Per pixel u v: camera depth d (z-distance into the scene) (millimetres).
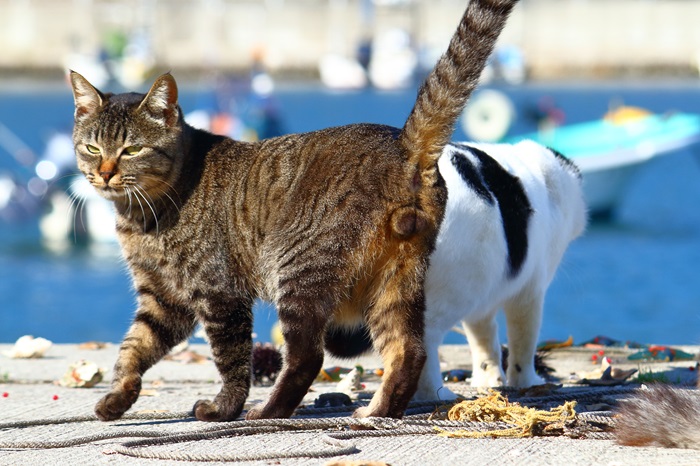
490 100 31000
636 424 6625
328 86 82438
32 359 11102
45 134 47156
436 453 6359
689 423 6488
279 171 7473
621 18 90062
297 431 7055
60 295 20516
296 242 7215
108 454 6523
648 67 89250
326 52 88625
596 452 6355
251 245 7500
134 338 7770
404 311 7184
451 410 7207
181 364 10836
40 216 28938
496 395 7207
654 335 15656
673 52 89875
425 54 83812
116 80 75438
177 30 87000
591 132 29844
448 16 89875
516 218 8359
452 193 7797
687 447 6457
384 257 7152
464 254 7840
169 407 8234
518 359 9133
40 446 6742
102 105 7734
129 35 82750
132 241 7691
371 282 7234
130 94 7965
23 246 26078
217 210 7555
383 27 89500
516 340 9086
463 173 7988
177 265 7570
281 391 7246
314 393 8938
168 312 7820
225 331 7527
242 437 6898
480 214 7914
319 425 7074
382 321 7230
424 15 90125
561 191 9203
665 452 6344
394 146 7195
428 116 7035
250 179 7555
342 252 7117
